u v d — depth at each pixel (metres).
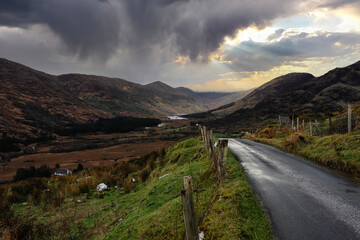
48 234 8.29
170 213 6.27
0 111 186.38
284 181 7.79
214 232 4.45
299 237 4.19
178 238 4.81
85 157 89.69
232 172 8.80
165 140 134.12
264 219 4.92
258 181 7.86
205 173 9.09
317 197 6.12
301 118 30.06
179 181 10.16
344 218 4.80
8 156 95.31
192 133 154.62
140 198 10.64
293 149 14.13
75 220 9.56
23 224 8.42
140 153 94.62
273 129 27.95
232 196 5.82
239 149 17.06
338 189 6.74
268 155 13.62
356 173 7.98
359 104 21.91
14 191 14.30
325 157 10.27
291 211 5.31
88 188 15.28
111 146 118.62
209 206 5.86
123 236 6.12
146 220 6.64
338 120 18.94
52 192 14.41
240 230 4.26
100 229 8.03
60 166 72.25
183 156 16.42
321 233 4.28
